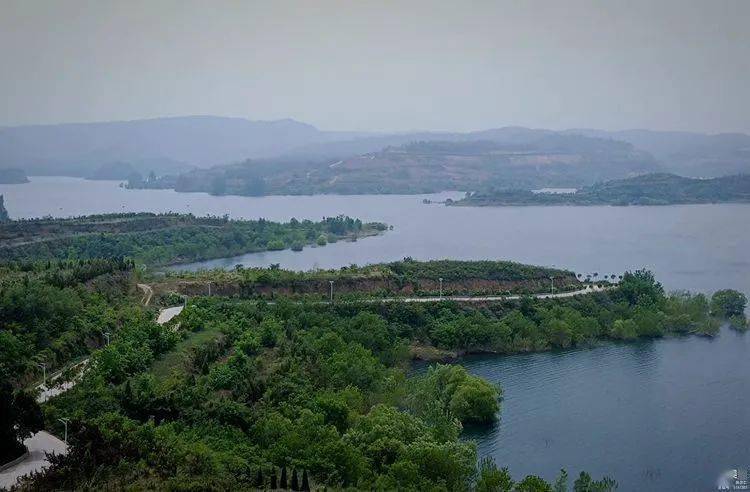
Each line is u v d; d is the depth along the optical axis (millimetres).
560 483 157750
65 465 135250
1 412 145375
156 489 128875
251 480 141375
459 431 192875
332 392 198375
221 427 167750
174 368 199125
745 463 184375
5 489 129875
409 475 149625
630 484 173750
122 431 151000
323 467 150125
